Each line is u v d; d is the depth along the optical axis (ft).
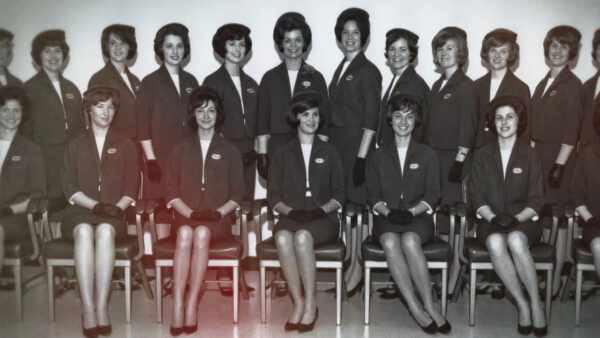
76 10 15.03
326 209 12.36
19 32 14.92
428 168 12.54
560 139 14.12
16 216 12.68
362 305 13.25
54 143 14.30
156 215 14.35
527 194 12.54
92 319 11.39
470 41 14.94
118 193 12.87
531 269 11.51
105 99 12.74
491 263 11.83
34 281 14.96
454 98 13.51
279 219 12.66
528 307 11.60
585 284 13.47
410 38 13.57
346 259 12.21
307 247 11.56
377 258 11.84
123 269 14.56
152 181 14.10
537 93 14.58
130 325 12.03
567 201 14.24
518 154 12.51
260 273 11.96
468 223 13.70
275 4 15.12
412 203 12.61
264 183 15.61
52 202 12.60
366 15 13.64
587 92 14.34
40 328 11.91
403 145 12.76
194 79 14.51
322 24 15.12
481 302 13.56
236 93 13.96
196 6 15.12
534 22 14.79
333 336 11.41
